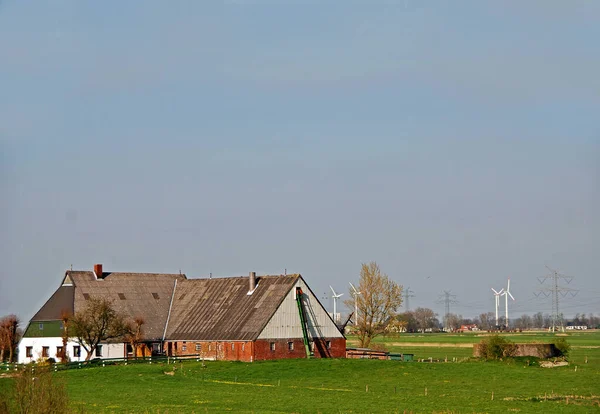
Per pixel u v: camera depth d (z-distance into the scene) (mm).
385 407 115562
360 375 158000
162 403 120250
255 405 117875
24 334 198750
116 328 185125
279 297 190625
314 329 193750
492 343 189625
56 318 196000
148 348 199000
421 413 109688
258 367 168375
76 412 100625
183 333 198625
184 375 158750
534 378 153000
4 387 89125
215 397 126688
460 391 135375
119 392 133375
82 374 159125
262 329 184125
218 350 189500
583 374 159125
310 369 165125
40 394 84625
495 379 151750
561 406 116938
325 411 112125
